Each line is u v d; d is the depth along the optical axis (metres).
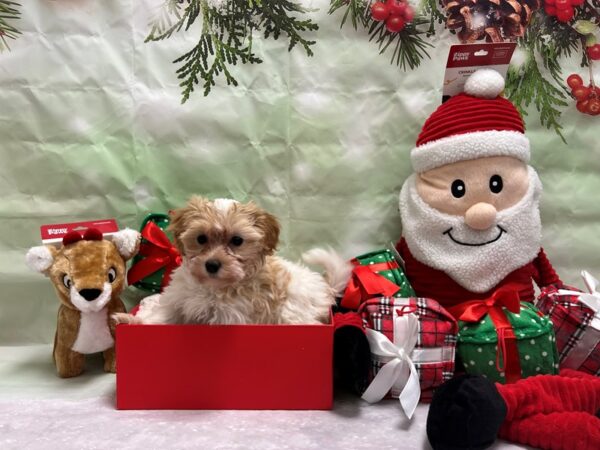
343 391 1.09
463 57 1.15
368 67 1.31
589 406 0.93
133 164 1.29
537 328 1.03
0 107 1.25
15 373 1.16
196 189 1.31
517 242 1.12
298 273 1.10
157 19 1.26
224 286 0.97
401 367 1.00
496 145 1.09
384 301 1.06
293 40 1.29
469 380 0.86
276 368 0.98
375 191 1.34
